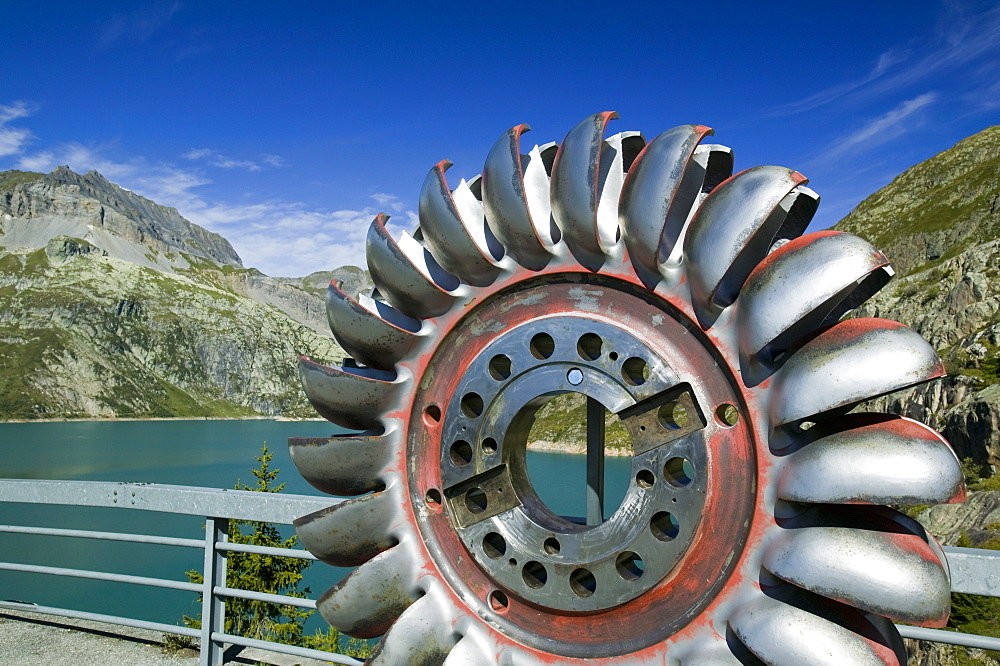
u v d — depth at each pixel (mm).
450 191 2395
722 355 2025
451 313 2439
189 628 4449
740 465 2023
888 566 1804
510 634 2281
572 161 2158
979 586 2617
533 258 2301
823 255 1890
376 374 2594
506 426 2273
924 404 61719
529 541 2229
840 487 1810
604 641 2152
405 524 2449
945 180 129750
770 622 1868
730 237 1934
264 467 27641
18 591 47469
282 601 4086
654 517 2078
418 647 2334
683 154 2021
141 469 119500
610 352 2158
